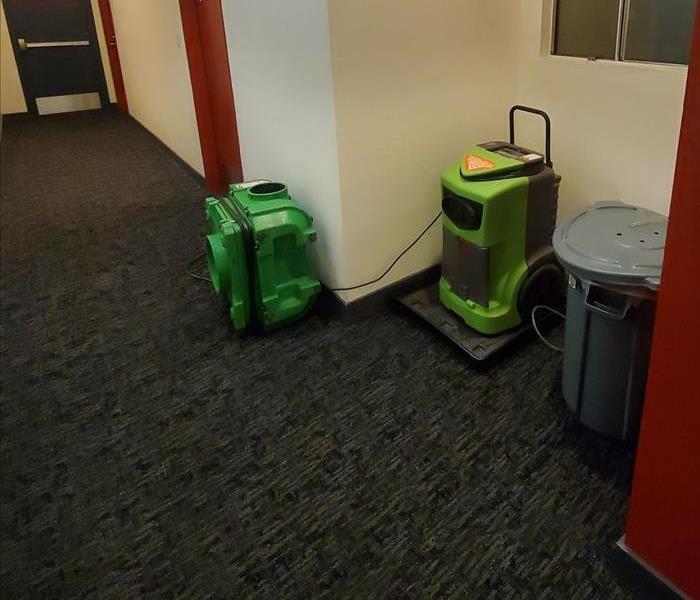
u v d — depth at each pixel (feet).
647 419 3.70
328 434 5.68
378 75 6.29
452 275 6.73
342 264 7.00
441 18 6.42
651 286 4.25
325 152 6.63
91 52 20.75
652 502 3.85
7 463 5.56
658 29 5.90
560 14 6.66
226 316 7.72
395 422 5.76
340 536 4.68
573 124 6.79
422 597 4.21
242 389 6.35
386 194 6.92
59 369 6.86
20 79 20.12
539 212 6.15
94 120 20.03
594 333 4.85
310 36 6.19
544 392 5.99
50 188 13.21
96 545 4.73
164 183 13.16
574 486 4.95
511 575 4.30
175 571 4.50
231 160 11.25
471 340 6.52
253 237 6.56
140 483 5.27
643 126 6.10
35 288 8.71
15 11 19.31
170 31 11.95
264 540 4.69
